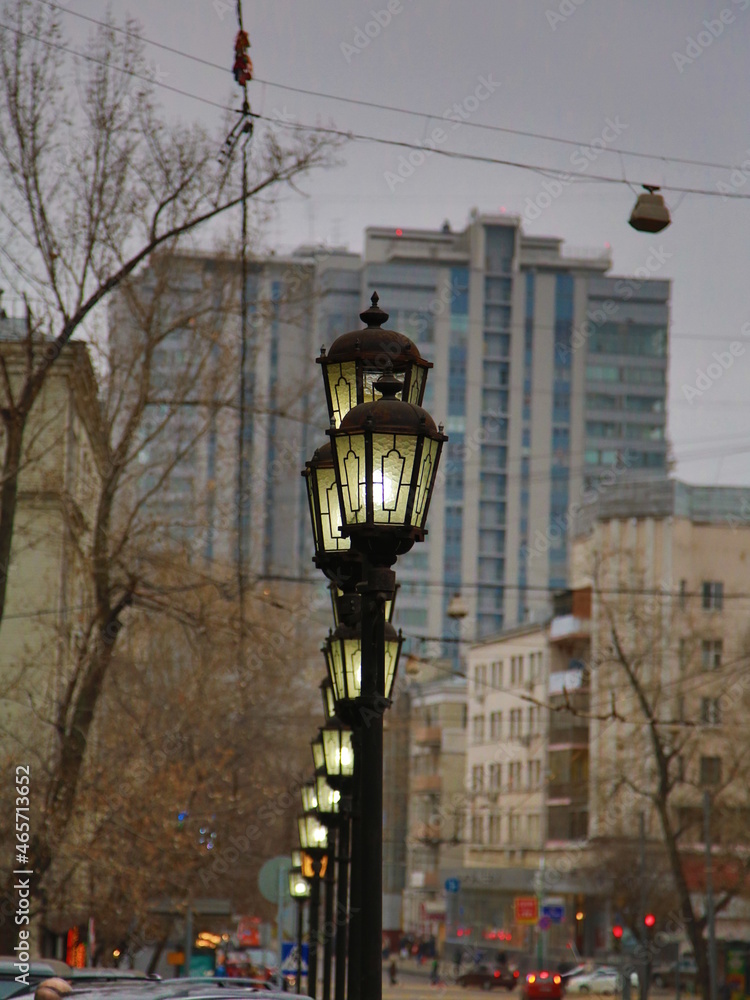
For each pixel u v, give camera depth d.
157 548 109.81
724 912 199.50
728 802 189.12
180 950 145.25
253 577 119.12
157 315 95.00
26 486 110.12
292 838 173.75
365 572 32.94
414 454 31.58
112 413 94.88
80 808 95.75
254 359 101.81
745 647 195.75
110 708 118.00
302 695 182.75
